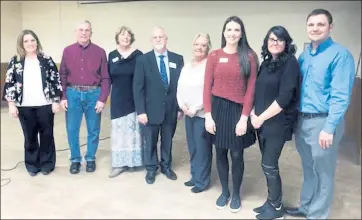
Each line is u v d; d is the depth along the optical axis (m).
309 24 1.83
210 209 2.38
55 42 7.13
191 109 2.54
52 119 2.97
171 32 6.20
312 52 1.89
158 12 6.22
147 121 2.79
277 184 2.14
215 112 2.20
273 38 1.94
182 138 3.14
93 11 6.70
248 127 2.15
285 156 2.55
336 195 2.02
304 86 1.93
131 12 6.43
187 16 6.04
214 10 5.86
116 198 2.58
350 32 4.78
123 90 2.92
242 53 2.12
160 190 2.72
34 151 3.03
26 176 3.01
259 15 5.52
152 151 2.88
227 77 2.14
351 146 2.48
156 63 2.73
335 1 4.84
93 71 2.91
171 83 2.78
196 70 2.54
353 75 1.82
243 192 2.58
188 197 2.59
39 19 7.16
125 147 3.04
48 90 2.83
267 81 2.01
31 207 2.43
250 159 2.83
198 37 2.49
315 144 1.92
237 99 2.14
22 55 2.77
